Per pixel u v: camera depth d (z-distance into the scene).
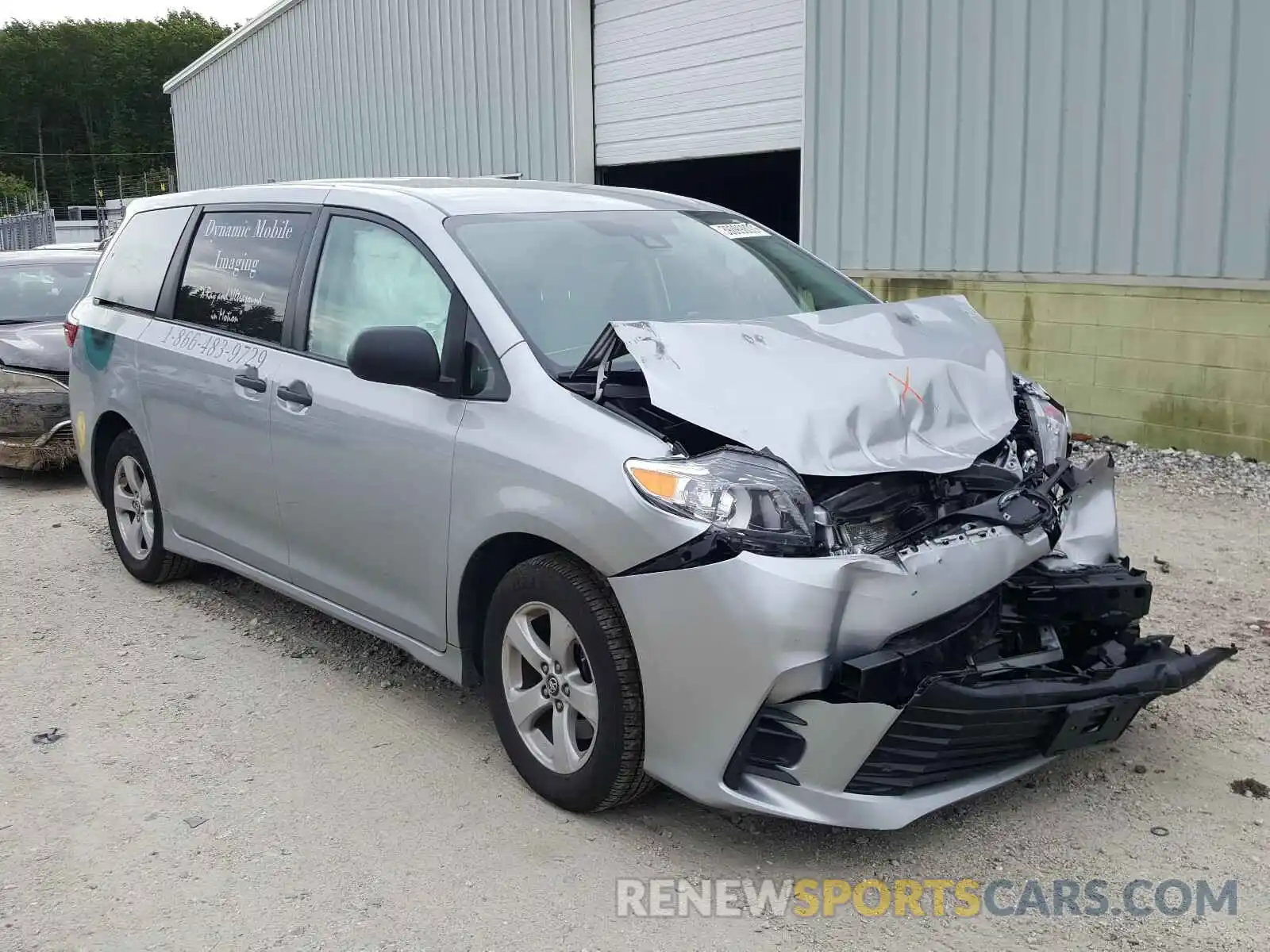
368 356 3.59
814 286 4.54
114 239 6.06
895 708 2.89
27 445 8.05
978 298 9.03
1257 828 3.34
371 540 4.04
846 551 3.03
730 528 2.97
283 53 18.97
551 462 3.30
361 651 4.86
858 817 2.96
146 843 3.39
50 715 4.30
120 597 5.67
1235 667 4.43
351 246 4.32
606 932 2.93
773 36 10.71
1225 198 7.50
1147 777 3.64
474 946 2.89
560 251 4.05
